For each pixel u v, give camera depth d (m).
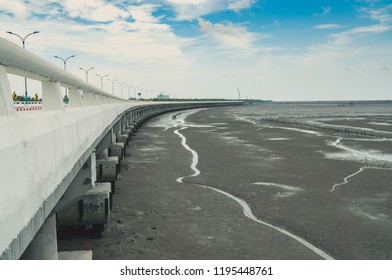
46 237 3.93
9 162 2.01
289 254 6.93
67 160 3.72
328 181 12.92
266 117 62.97
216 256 6.75
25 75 3.51
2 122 2.09
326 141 25.30
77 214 6.78
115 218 8.76
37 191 2.55
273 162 16.67
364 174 14.10
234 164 16.16
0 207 1.85
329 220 8.87
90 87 7.69
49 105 4.03
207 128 37.06
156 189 11.71
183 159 17.48
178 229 8.13
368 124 44.19
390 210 9.66
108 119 10.59
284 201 10.45
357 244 7.45
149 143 23.94
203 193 11.28
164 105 82.38
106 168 10.21
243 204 10.19
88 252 4.98
